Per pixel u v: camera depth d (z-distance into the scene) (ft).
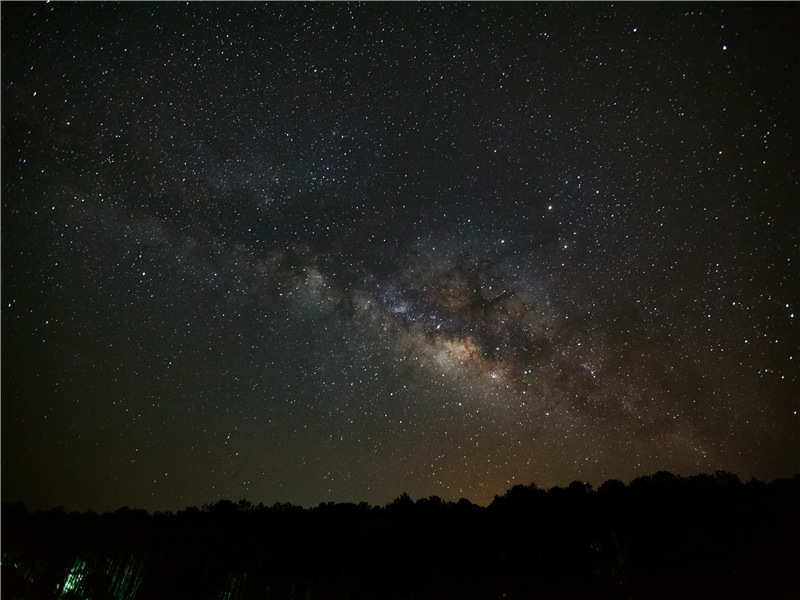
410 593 19.77
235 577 20.63
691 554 20.54
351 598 19.53
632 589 19.16
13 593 18.79
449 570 21.04
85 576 20.25
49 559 21.12
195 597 19.39
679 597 18.52
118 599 19.02
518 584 20.06
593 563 20.72
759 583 18.75
